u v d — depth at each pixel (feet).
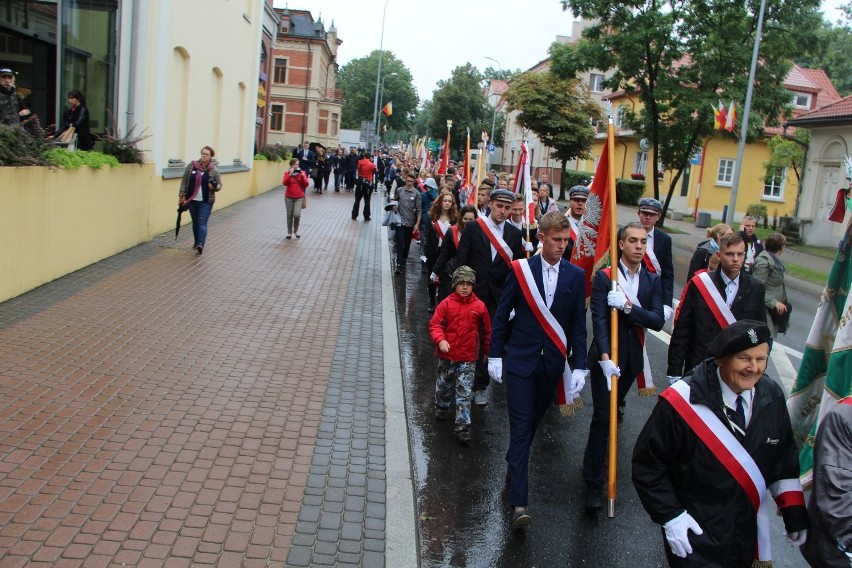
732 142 128.26
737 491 10.73
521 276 17.21
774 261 27.94
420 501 17.63
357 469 18.51
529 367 17.12
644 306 19.03
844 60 195.21
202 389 22.89
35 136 37.35
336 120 221.05
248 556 14.24
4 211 29.76
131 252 43.73
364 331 31.73
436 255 37.91
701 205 129.70
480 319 22.02
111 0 47.44
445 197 37.78
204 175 44.57
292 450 19.21
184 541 14.52
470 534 16.25
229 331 29.50
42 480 16.37
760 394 10.94
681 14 89.20
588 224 21.45
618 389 19.27
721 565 10.76
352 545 15.03
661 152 100.73
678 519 10.85
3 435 18.38
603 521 17.20
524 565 15.10
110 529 14.69
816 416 13.55
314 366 26.32
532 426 17.60
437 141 210.79
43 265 33.47
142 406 21.07
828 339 13.43
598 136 167.02
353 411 22.38
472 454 20.67
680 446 10.95
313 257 48.80
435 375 27.48
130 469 17.26
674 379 20.44
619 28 92.79
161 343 27.02
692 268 27.22
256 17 86.53
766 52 88.79
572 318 17.53
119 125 47.65
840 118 86.79
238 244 50.80
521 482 16.47
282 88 206.80
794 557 16.17
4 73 33.88
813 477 10.11
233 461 18.24
